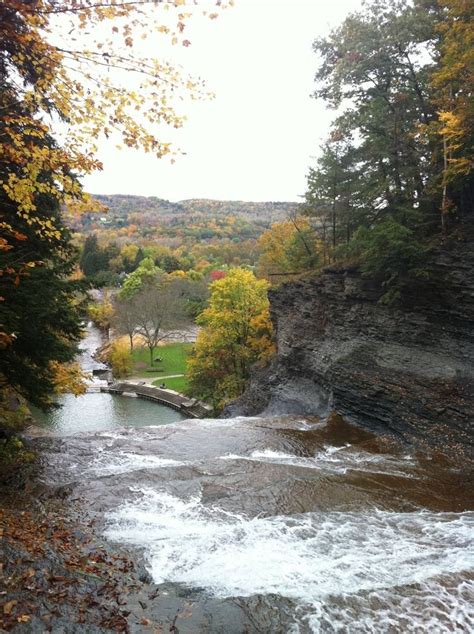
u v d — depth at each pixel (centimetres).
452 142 1794
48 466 1357
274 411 2722
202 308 7438
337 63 2250
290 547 858
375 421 1902
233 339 4059
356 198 2611
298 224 4109
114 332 7912
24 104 566
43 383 1434
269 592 687
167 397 4497
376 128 2241
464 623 641
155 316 6212
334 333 2459
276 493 1160
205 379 4222
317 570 769
